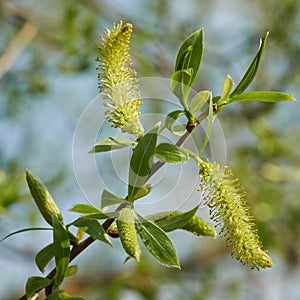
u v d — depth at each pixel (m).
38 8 6.32
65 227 2.27
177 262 2.08
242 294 6.61
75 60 5.98
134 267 5.58
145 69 6.15
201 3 6.93
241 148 6.66
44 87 6.07
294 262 6.70
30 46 6.09
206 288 6.16
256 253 2.17
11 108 6.03
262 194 6.23
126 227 2.09
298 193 6.44
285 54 6.98
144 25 6.62
